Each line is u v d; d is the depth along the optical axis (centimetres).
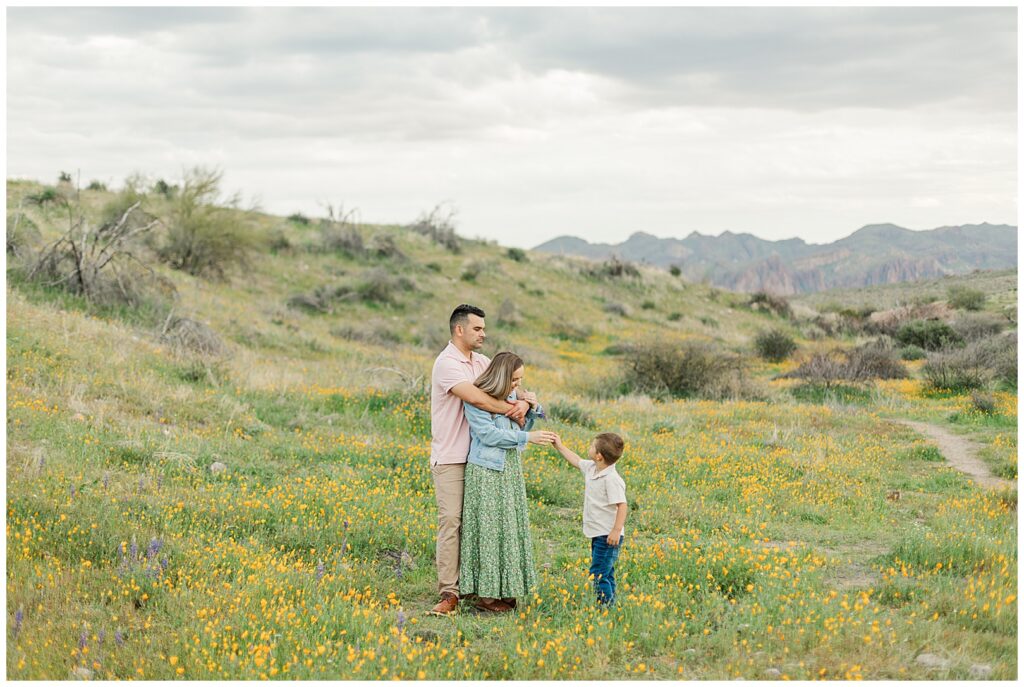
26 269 1938
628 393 2247
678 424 1580
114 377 1288
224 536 707
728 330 4831
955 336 3275
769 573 620
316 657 470
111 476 834
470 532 588
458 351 603
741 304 5641
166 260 3247
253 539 695
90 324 1628
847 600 554
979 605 566
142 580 568
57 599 542
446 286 4397
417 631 545
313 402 1456
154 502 754
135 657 468
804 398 2227
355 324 3291
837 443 1441
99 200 3806
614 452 574
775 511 953
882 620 536
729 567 643
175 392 1281
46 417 994
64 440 927
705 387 2228
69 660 467
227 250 3372
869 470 1192
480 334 604
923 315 4625
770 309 5559
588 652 495
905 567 669
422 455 1085
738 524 873
